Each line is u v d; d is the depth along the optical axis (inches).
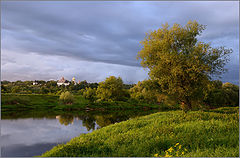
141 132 438.9
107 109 2247.8
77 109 2170.3
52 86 5684.1
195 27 831.1
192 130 401.7
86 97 2588.6
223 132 373.4
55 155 323.9
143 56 878.4
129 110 2190.0
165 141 352.5
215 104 1931.6
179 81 729.6
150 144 343.0
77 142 414.0
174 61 701.3
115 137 421.1
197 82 747.4
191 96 837.8
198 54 727.7
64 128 978.1
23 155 501.7
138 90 2910.9
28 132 867.4
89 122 1211.2
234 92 2174.0
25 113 1700.3
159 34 870.4
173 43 839.1
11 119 1330.0
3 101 2165.4
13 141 677.9
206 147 306.3
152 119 609.9
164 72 763.4
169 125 485.1
